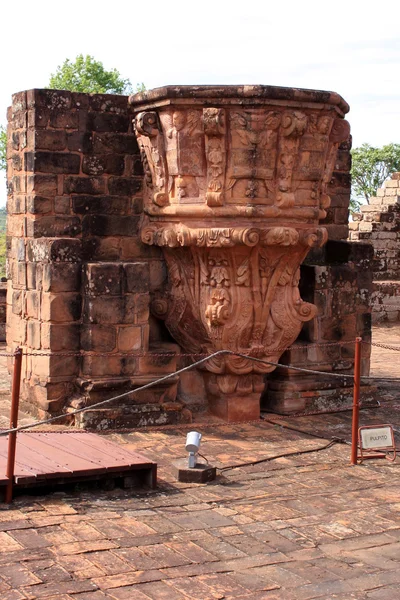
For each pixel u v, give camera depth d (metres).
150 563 5.20
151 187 8.98
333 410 9.55
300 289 9.83
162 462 7.43
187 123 8.34
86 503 6.26
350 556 5.45
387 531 5.93
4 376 10.94
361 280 10.21
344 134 8.89
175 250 8.92
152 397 8.67
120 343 8.55
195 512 6.19
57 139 8.78
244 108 8.18
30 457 6.71
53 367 8.52
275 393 9.44
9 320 10.15
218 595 4.79
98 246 9.05
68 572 4.99
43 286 8.59
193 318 8.91
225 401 8.99
